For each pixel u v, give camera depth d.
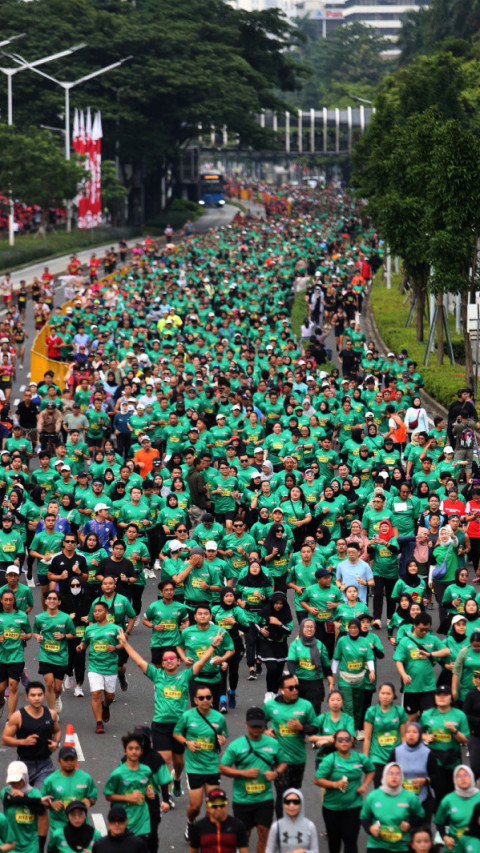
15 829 31.12
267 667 41.72
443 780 33.72
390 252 116.62
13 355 101.19
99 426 73.75
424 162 111.81
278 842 29.41
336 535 54.84
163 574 47.19
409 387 75.88
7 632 41.25
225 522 56.22
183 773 38.97
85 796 31.17
